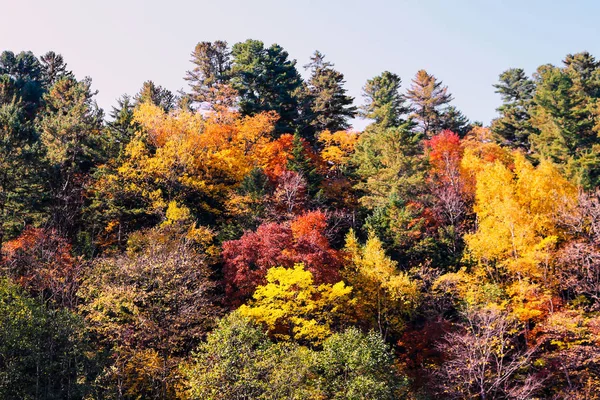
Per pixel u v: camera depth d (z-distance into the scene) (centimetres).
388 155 5128
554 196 3569
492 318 2891
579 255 3106
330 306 3162
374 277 3322
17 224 3422
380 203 4641
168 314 2608
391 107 7194
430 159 5606
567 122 5766
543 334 3139
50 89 6100
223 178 4634
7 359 2302
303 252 3303
